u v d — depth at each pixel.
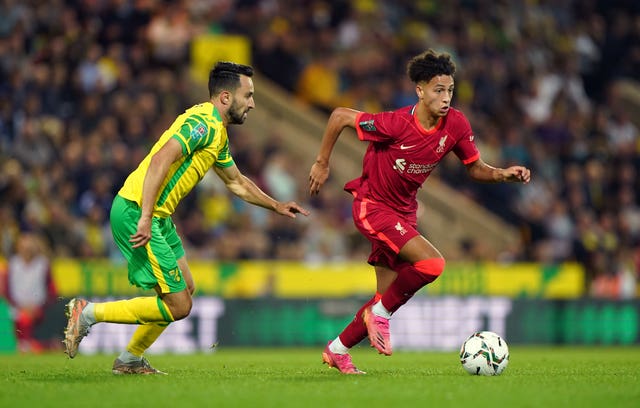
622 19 78.94
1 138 52.78
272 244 55.28
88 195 51.91
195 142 24.03
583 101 75.12
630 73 78.06
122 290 45.44
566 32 77.62
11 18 58.28
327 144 24.86
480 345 24.91
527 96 71.81
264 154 59.56
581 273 52.84
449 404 18.80
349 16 69.94
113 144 54.62
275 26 68.38
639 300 51.38
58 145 53.53
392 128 24.09
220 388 21.27
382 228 24.39
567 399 19.61
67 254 49.47
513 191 65.19
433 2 73.44
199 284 47.31
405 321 48.12
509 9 75.88
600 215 63.94
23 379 23.61
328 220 58.62
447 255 59.31
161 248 24.11
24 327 44.16
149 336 25.17
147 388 21.25
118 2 61.88
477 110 69.50
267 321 46.78
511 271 51.50
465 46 71.62
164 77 59.62
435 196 64.25
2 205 49.19
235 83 24.75
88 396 19.84
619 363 32.28
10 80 55.25
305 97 67.69
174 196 24.48
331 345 25.12
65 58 58.22
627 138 71.00
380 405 18.62
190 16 64.50
